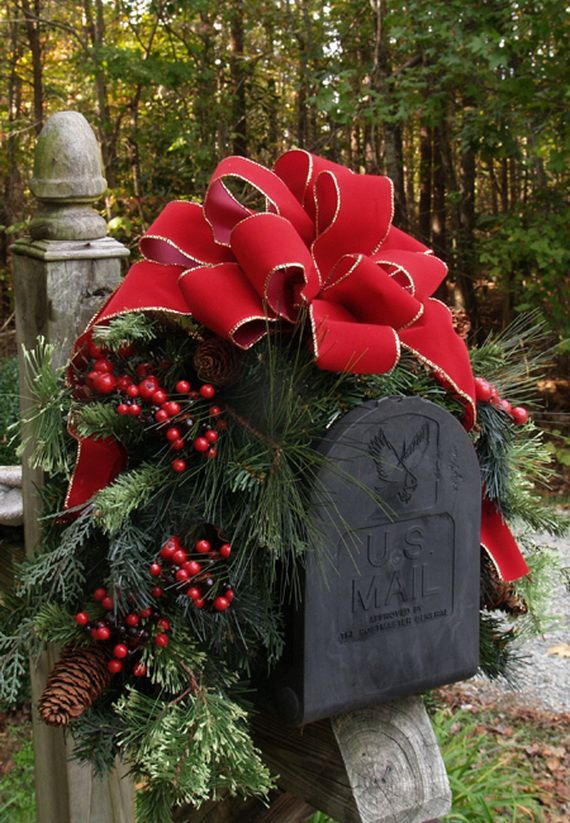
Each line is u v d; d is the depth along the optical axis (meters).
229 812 1.35
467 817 1.91
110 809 1.31
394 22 5.26
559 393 6.04
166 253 1.05
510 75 5.70
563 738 2.81
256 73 7.02
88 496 1.03
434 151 7.89
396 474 1.01
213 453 0.97
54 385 1.04
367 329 0.96
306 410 0.98
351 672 1.02
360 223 1.02
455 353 1.04
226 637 1.01
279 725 1.13
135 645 0.99
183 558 0.97
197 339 1.01
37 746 1.32
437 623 1.06
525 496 1.17
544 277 5.38
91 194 1.14
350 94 5.88
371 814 1.07
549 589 1.22
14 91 8.57
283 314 0.97
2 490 1.26
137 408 0.96
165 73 6.06
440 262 1.07
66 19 7.96
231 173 1.02
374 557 1.01
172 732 0.94
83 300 1.13
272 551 0.98
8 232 6.70
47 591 1.05
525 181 6.14
